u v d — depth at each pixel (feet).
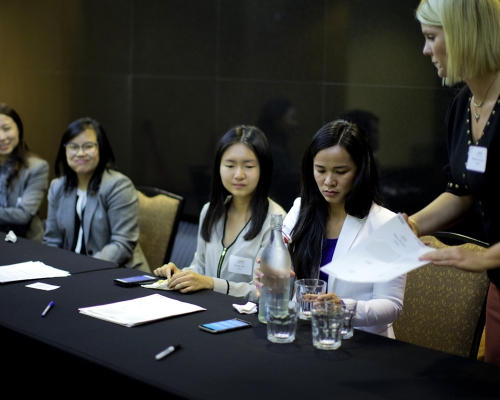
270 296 5.60
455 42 4.97
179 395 4.02
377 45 11.23
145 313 5.75
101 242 10.50
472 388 4.22
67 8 15.38
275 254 5.66
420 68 10.77
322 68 11.97
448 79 5.19
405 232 4.72
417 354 4.86
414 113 10.93
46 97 16.05
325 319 4.94
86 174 10.62
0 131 11.98
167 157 14.24
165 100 14.11
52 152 16.16
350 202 6.27
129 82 14.61
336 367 4.56
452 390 4.17
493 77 5.28
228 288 7.09
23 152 12.38
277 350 4.90
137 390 4.30
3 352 5.72
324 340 4.96
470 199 6.21
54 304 6.13
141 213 11.07
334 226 6.58
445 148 10.65
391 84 11.14
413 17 10.74
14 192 12.32
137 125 14.58
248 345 5.01
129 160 14.80
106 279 7.24
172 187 14.21
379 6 11.12
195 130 13.75
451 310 6.91
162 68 14.08
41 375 5.83
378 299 5.96
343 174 6.16
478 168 5.39
